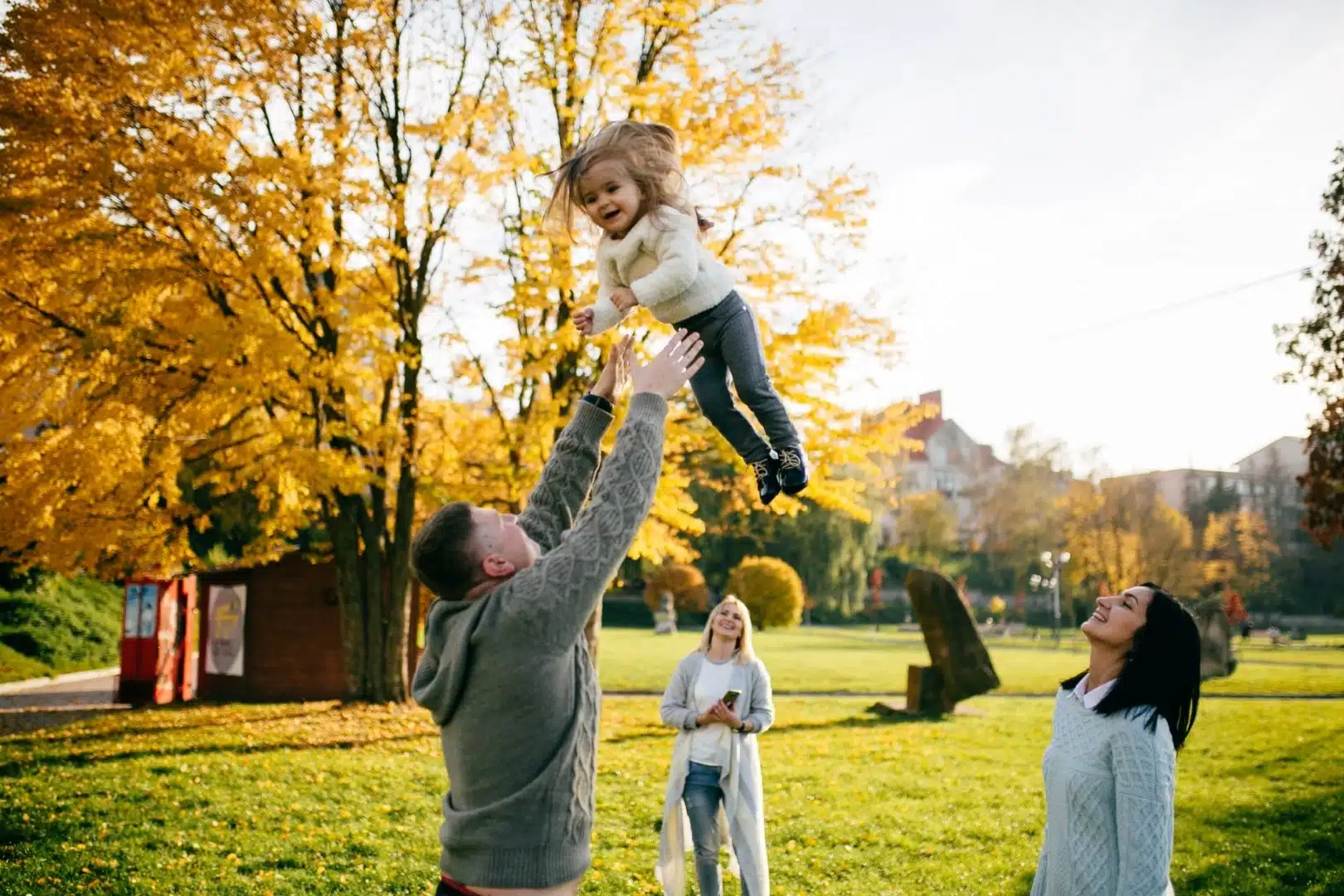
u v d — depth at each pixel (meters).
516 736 1.93
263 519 14.14
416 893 5.23
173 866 5.57
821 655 27.48
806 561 47.03
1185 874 5.75
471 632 1.94
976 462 92.69
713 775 4.78
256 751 9.54
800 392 10.13
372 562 13.20
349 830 6.39
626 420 2.07
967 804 7.69
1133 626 2.82
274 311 10.55
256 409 12.31
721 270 2.46
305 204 9.73
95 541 11.02
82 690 16.56
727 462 11.30
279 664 15.02
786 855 6.13
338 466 10.40
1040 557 57.81
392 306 11.18
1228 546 60.97
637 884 5.49
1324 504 15.80
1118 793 2.69
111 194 9.41
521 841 1.91
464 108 10.45
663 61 11.38
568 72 10.70
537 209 10.47
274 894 5.14
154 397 11.02
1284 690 18.05
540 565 1.94
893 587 67.25
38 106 9.13
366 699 13.06
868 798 7.88
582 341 10.05
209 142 9.48
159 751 9.49
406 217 10.55
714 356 2.51
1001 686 19.02
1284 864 5.93
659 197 2.40
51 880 5.27
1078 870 2.74
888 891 5.45
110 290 9.41
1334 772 8.95
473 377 11.58
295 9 9.84
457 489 11.38
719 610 5.03
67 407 10.56
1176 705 2.75
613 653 25.81
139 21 9.22
